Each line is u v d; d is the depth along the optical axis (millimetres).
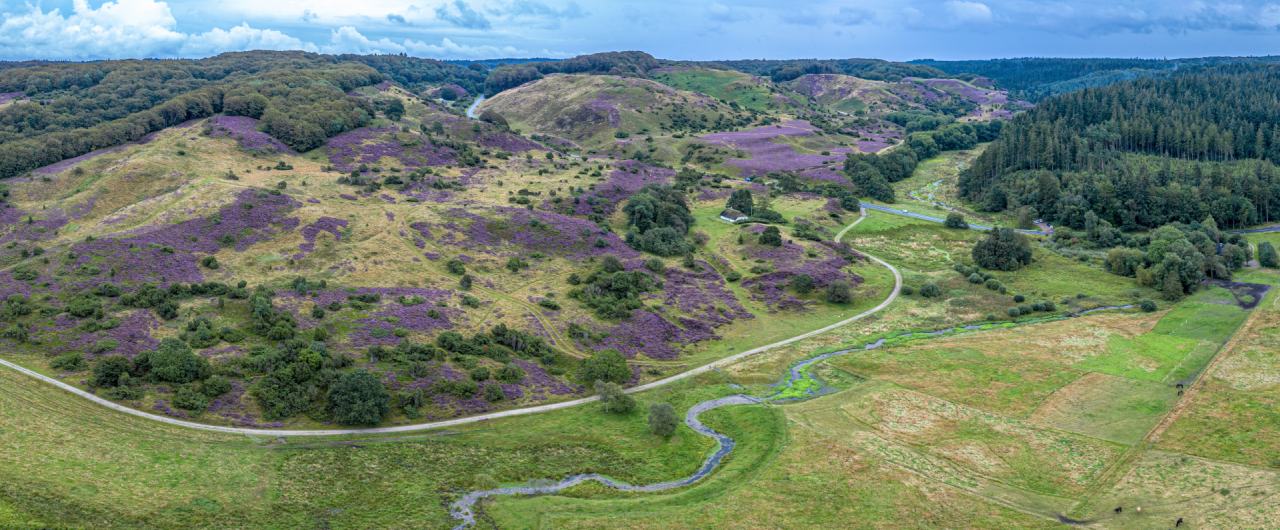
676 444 89750
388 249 141750
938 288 147250
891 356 116312
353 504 74125
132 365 91250
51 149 177000
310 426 87625
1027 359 114250
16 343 94938
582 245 156500
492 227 158750
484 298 129000
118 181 159875
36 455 72312
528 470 82875
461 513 74250
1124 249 158000
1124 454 85375
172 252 128250
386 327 111000
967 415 96312
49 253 124000
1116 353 115438
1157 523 72188
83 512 64750
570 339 117625
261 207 149625
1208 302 135625
